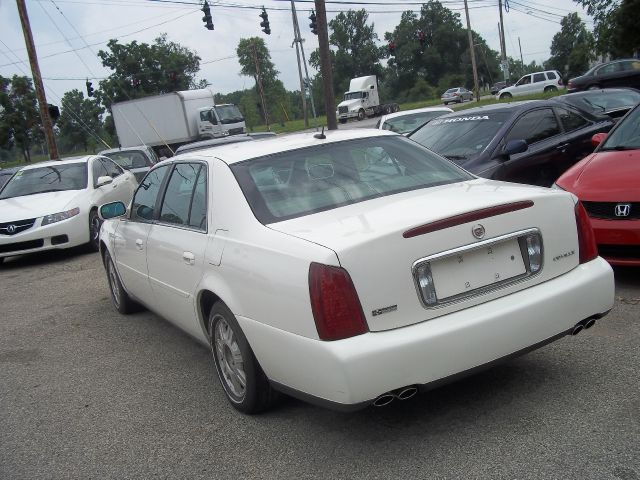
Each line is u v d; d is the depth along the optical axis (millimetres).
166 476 3359
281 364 3305
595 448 3078
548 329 3340
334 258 3002
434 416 3574
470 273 3236
